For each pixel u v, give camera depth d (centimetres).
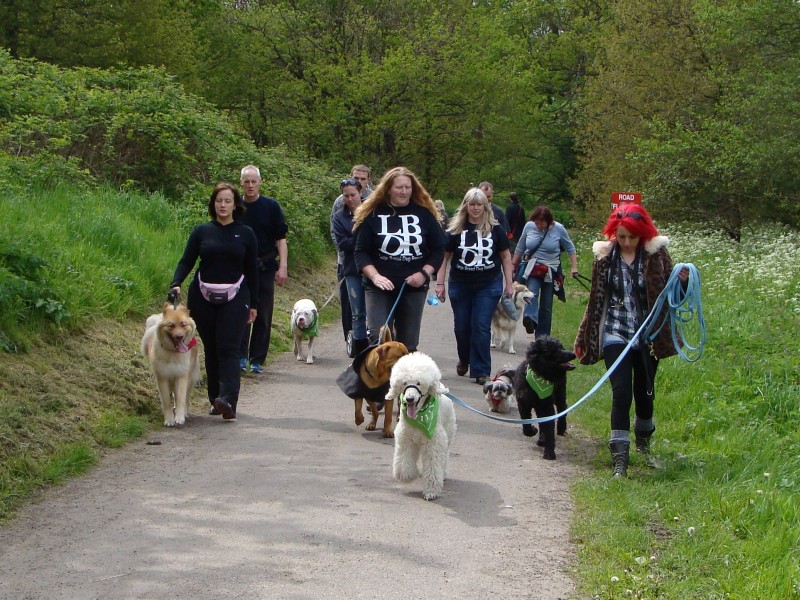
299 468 634
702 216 2511
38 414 663
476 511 554
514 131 3328
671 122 2580
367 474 627
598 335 664
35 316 786
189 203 1437
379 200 740
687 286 633
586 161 3117
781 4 2091
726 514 539
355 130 3048
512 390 847
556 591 433
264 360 1032
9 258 827
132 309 965
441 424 599
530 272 1169
